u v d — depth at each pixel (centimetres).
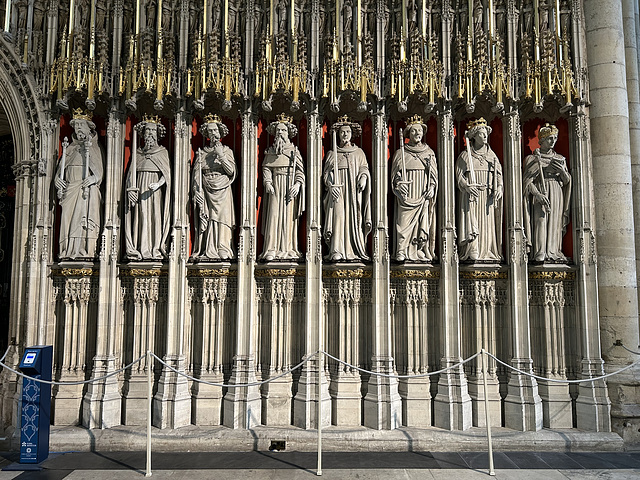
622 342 920
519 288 934
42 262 941
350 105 993
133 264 945
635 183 1044
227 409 907
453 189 958
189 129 978
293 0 971
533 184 959
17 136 980
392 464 784
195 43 959
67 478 719
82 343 946
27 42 976
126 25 1000
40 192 952
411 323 953
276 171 965
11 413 914
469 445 856
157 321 957
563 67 943
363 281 967
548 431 889
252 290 941
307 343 924
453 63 977
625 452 850
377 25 984
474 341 949
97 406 895
